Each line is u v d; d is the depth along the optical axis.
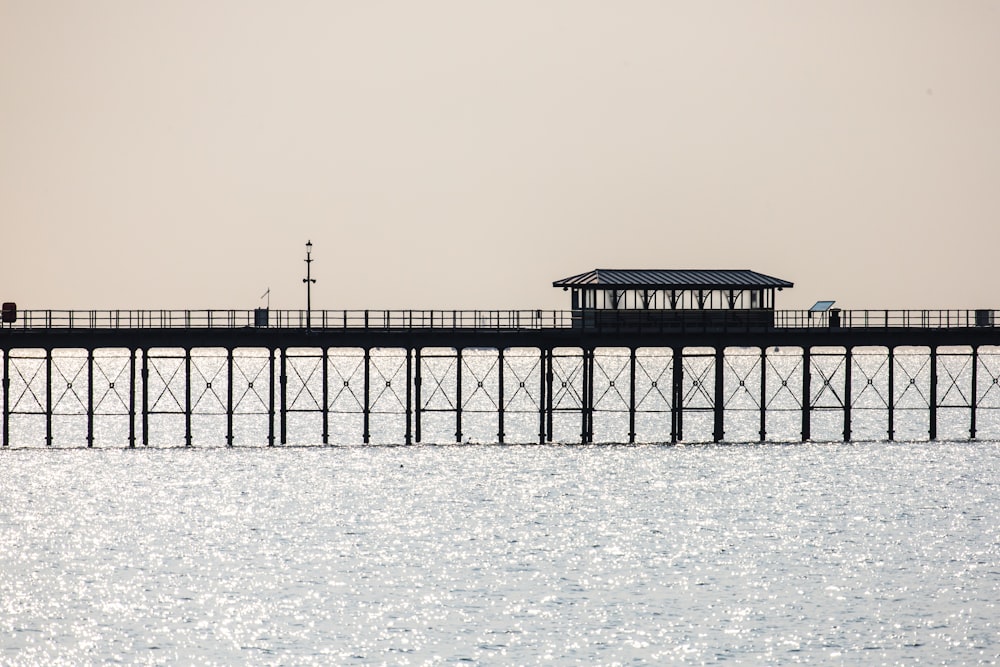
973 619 78.94
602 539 100.00
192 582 86.50
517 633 76.06
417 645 74.00
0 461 138.62
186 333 123.19
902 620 78.75
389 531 102.69
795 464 137.88
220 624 77.56
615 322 125.19
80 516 108.81
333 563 91.75
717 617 79.12
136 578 87.62
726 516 109.44
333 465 137.25
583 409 125.75
